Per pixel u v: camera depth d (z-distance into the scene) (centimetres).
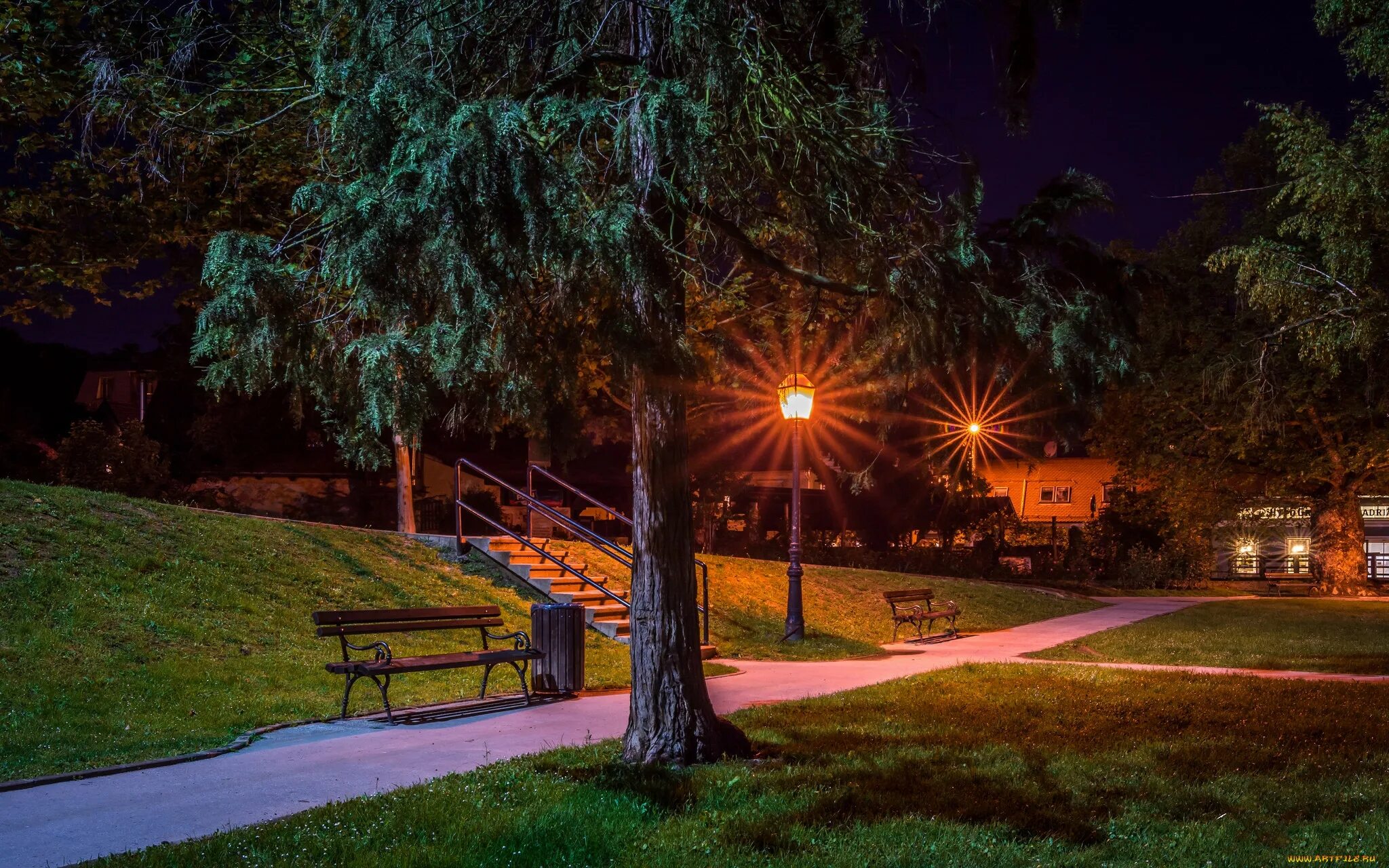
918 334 830
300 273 643
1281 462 4038
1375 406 3659
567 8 759
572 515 3756
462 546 1956
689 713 836
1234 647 1975
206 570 1476
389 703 1055
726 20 709
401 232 591
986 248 857
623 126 674
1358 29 2053
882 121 823
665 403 844
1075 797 739
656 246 659
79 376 5672
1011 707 1125
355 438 706
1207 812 704
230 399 3650
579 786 743
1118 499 4647
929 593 2208
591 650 1600
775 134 758
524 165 599
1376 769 830
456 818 661
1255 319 3812
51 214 1753
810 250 926
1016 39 806
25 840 625
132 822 667
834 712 1086
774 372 959
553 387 718
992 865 588
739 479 3938
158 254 1794
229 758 865
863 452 1925
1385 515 4725
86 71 815
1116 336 833
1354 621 2694
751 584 2314
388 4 691
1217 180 4053
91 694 1017
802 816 675
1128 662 1719
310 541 1756
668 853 602
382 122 622
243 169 1555
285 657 1287
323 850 593
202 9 782
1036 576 4359
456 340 621
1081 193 838
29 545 1341
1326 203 2205
